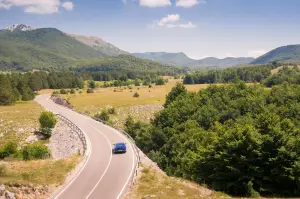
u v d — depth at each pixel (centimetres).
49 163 3400
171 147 5997
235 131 3244
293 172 2802
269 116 3659
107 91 16962
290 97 7819
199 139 5075
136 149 4316
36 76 17462
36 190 2494
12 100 11662
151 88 18850
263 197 2616
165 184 2766
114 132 5881
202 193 2489
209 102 8394
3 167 2783
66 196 2494
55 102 12875
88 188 2689
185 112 7825
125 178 2984
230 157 3042
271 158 2895
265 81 15900
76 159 3703
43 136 6706
